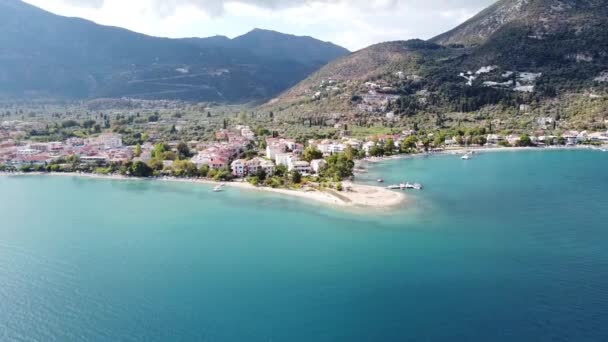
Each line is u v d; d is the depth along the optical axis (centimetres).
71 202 18775
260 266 11362
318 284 10244
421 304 9194
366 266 11144
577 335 8000
